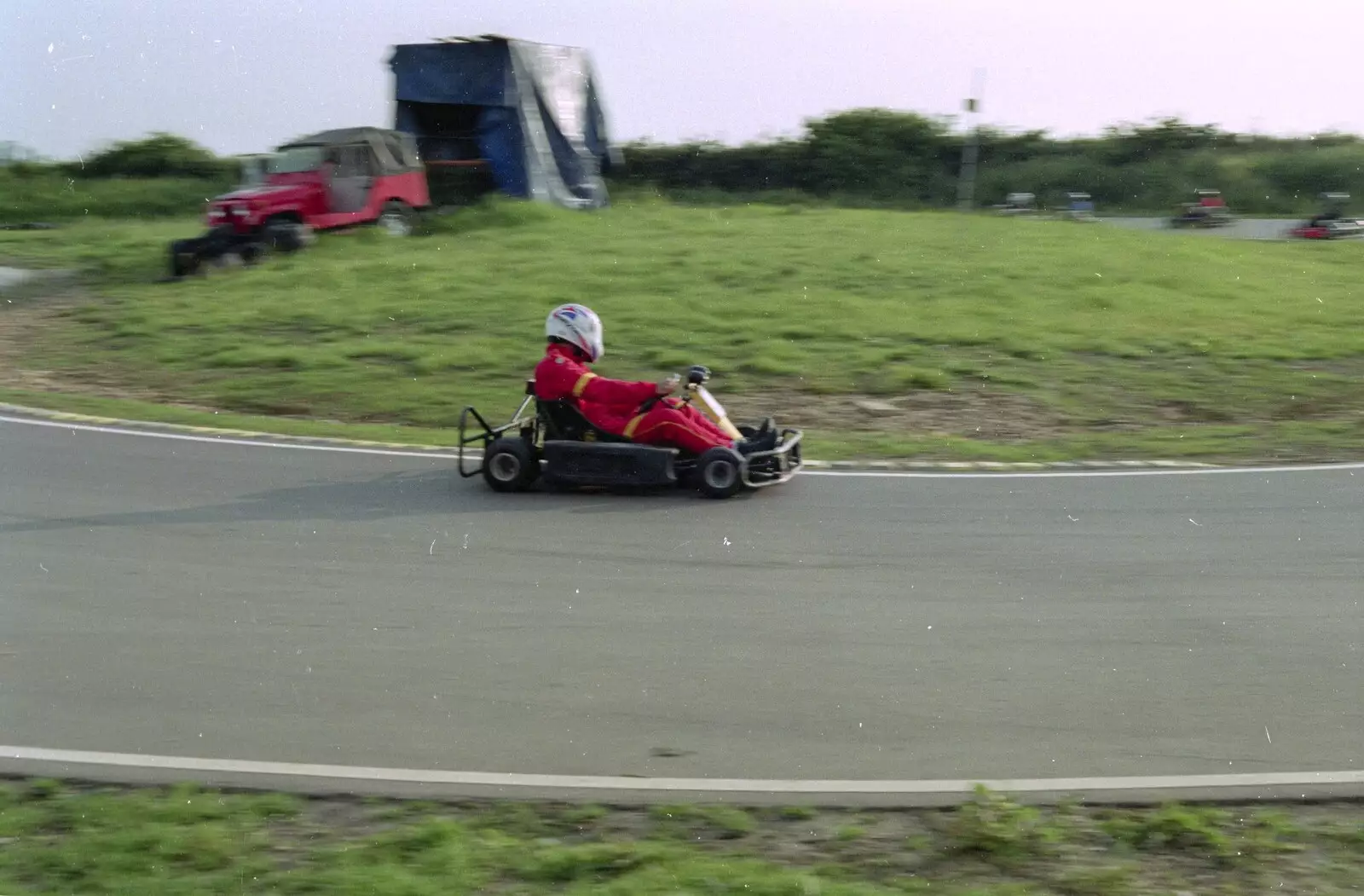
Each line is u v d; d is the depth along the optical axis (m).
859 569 6.25
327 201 19.25
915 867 3.52
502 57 21.97
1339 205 29.89
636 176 31.66
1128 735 4.41
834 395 11.16
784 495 7.72
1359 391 11.10
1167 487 7.81
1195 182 31.55
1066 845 3.65
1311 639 5.29
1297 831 3.71
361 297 15.14
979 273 16.36
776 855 3.61
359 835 3.74
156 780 4.10
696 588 5.99
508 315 14.12
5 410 10.04
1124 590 5.91
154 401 11.16
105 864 3.48
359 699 4.75
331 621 5.56
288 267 17.25
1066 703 4.68
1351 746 4.31
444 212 21.72
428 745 4.36
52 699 4.74
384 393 11.23
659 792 4.01
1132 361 12.20
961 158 32.53
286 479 8.14
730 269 16.45
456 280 15.93
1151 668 5.00
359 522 7.15
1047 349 12.49
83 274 17.84
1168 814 3.75
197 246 17.48
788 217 23.00
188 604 5.79
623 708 4.66
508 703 4.71
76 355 12.80
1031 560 6.37
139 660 5.12
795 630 5.44
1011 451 8.99
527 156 22.34
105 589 5.97
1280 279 17.09
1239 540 6.65
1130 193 31.41
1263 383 11.39
